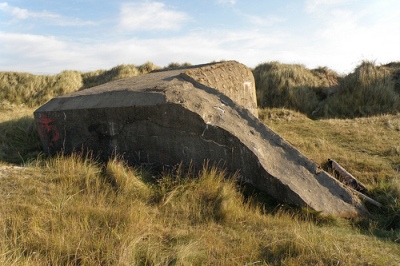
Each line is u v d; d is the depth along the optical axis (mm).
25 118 8211
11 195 4387
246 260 3297
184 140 5375
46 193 4547
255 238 3748
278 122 10117
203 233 3848
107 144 6051
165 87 5805
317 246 3373
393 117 9508
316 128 9023
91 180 4938
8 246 3305
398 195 4902
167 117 5391
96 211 4051
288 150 5289
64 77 16750
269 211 4703
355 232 4156
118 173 5000
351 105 11617
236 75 8414
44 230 3627
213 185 4828
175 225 4098
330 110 11680
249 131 5410
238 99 8344
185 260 3227
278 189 4812
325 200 4746
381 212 4816
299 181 4883
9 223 3707
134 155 5801
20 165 5863
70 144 6469
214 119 5340
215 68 7719
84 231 3641
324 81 13719
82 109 6168
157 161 5625
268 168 4918
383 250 3479
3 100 14625
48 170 5312
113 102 5930
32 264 3010
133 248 3344
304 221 4379
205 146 5266
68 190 4676
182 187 4852
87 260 3172
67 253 3236
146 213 4207
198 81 6465
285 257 3287
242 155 5055
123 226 3779
